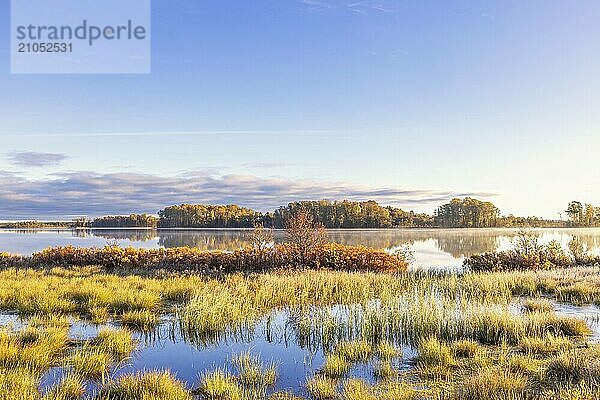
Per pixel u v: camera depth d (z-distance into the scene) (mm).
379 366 7102
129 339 8430
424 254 33375
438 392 6023
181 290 13250
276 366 7312
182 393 5961
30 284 13430
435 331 8766
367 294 12961
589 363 6422
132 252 21547
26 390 5695
